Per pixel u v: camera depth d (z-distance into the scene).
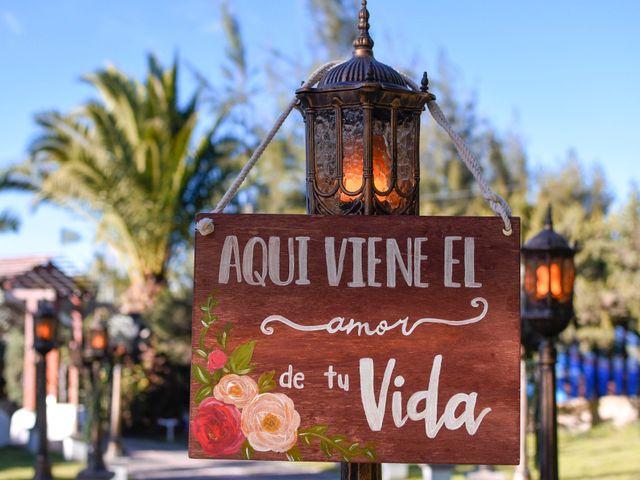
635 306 18.86
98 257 26.39
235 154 26.69
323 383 2.50
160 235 25.86
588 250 19.30
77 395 20.44
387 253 2.52
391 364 2.49
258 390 2.50
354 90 2.62
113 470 14.16
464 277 2.51
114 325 17.67
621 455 14.42
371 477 2.60
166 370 23.88
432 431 2.47
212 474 15.40
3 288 20.25
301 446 2.48
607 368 21.12
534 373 12.23
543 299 6.13
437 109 2.67
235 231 2.55
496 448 2.46
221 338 2.52
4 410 21.64
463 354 2.49
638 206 19.28
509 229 2.51
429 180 26.31
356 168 2.65
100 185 24.84
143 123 26.81
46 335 11.93
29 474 14.82
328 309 2.52
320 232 2.54
